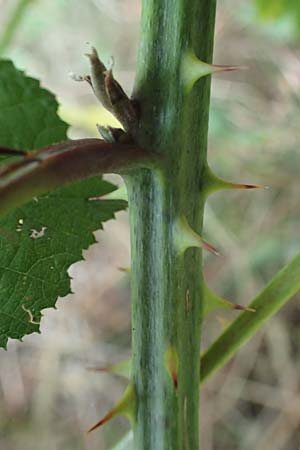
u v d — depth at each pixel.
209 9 0.14
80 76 0.14
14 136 0.18
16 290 0.17
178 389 0.15
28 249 0.17
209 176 0.14
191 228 0.14
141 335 0.15
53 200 0.18
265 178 0.48
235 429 0.46
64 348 0.50
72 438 0.48
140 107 0.14
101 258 0.53
